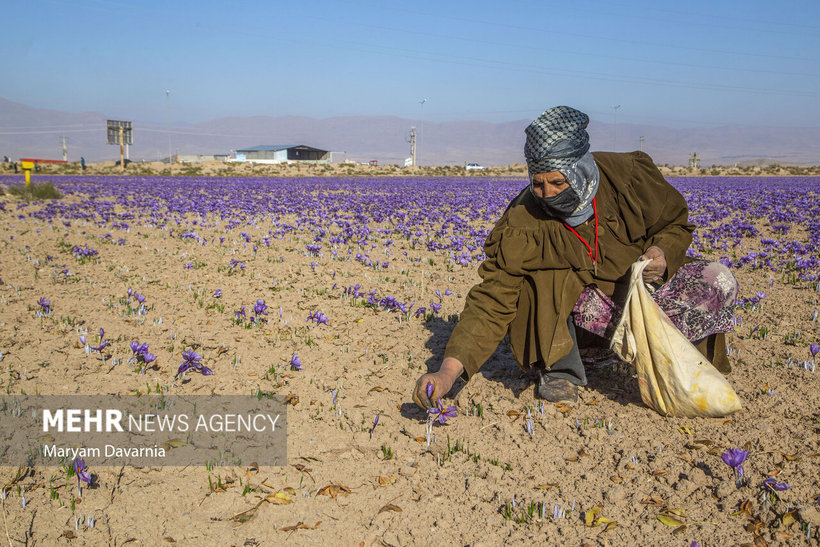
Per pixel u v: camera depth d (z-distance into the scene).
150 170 66.31
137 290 7.16
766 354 4.80
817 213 17.86
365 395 4.11
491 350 3.47
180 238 12.16
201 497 2.93
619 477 3.05
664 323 3.45
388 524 2.75
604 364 4.20
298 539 2.64
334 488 2.99
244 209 18.62
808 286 7.61
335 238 10.69
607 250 3.57
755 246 11.48
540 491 2.96
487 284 3.55
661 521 2.68
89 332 5.38
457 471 3.17
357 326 5.71
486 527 2.71
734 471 2.98
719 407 3.40
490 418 3.76
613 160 3.61
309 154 120.44
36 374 4.37
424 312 5.95
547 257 3.53
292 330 5.55
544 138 3.31
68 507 2.82
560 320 3.56
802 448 3.20
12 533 2.62
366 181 46.44
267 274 8.27
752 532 2.58
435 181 47.78
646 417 3.69
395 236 12.84
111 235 12.56
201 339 5.23
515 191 30.25
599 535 2.62
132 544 2.59
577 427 3.60
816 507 2.68
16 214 16.66
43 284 7.40
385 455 3.32
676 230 3.57
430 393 3.04
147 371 4.48
